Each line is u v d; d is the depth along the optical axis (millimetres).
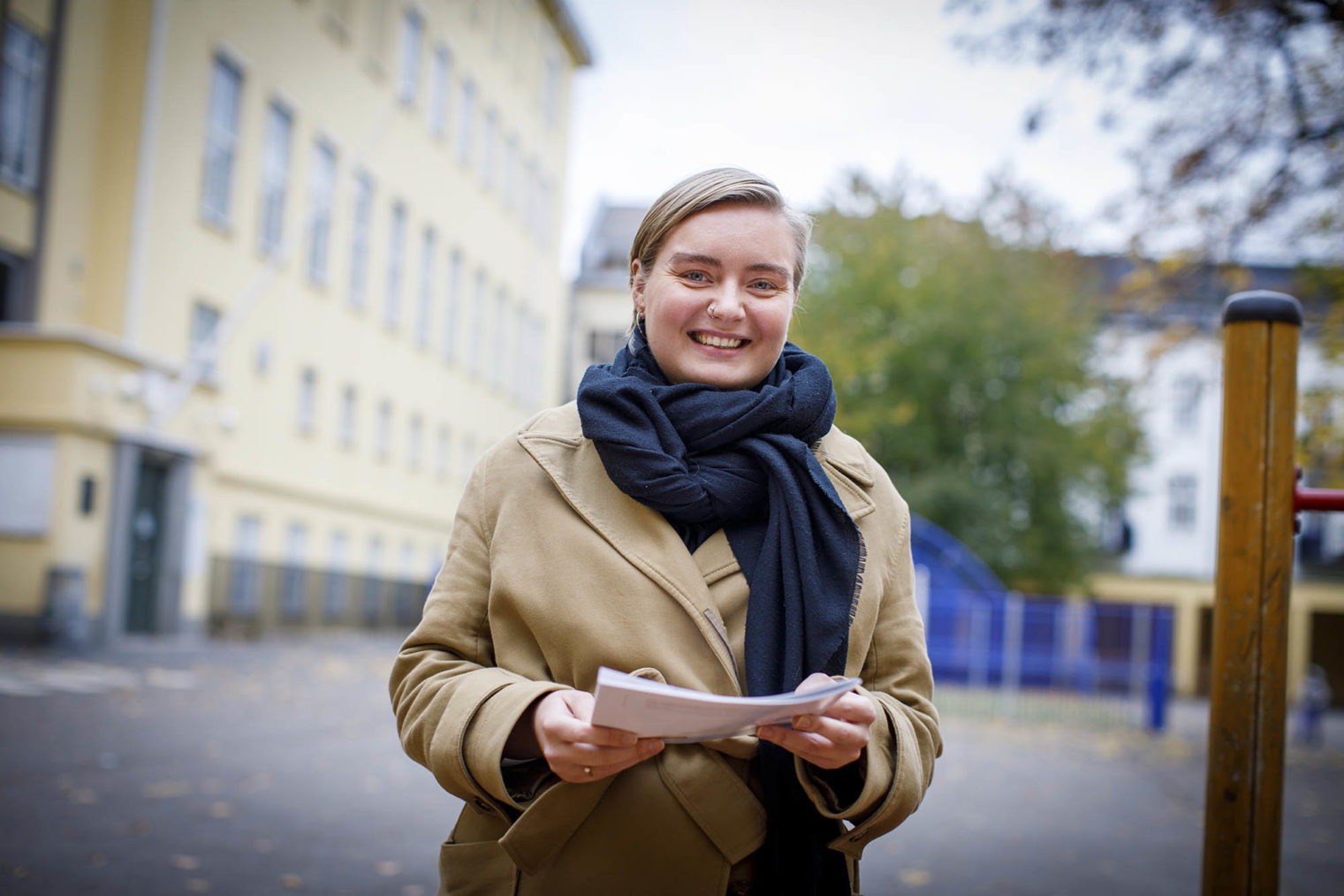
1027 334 29469
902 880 6410
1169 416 43469
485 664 1803
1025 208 29141
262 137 22969
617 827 1638
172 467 19953
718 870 1645
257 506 23391
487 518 1809
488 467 1839
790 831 1670
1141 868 7215
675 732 1468
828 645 1648
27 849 5734
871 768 1633
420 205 31312
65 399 16875
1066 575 32031
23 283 18156
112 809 6746
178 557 19969
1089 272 12984
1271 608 2701
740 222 1778
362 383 28547
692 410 1728
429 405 33000
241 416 22484
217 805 7109
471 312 35969
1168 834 8820
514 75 38094
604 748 1490
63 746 8719
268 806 7207
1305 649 41875
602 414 1710
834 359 28172
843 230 29875
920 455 29828
